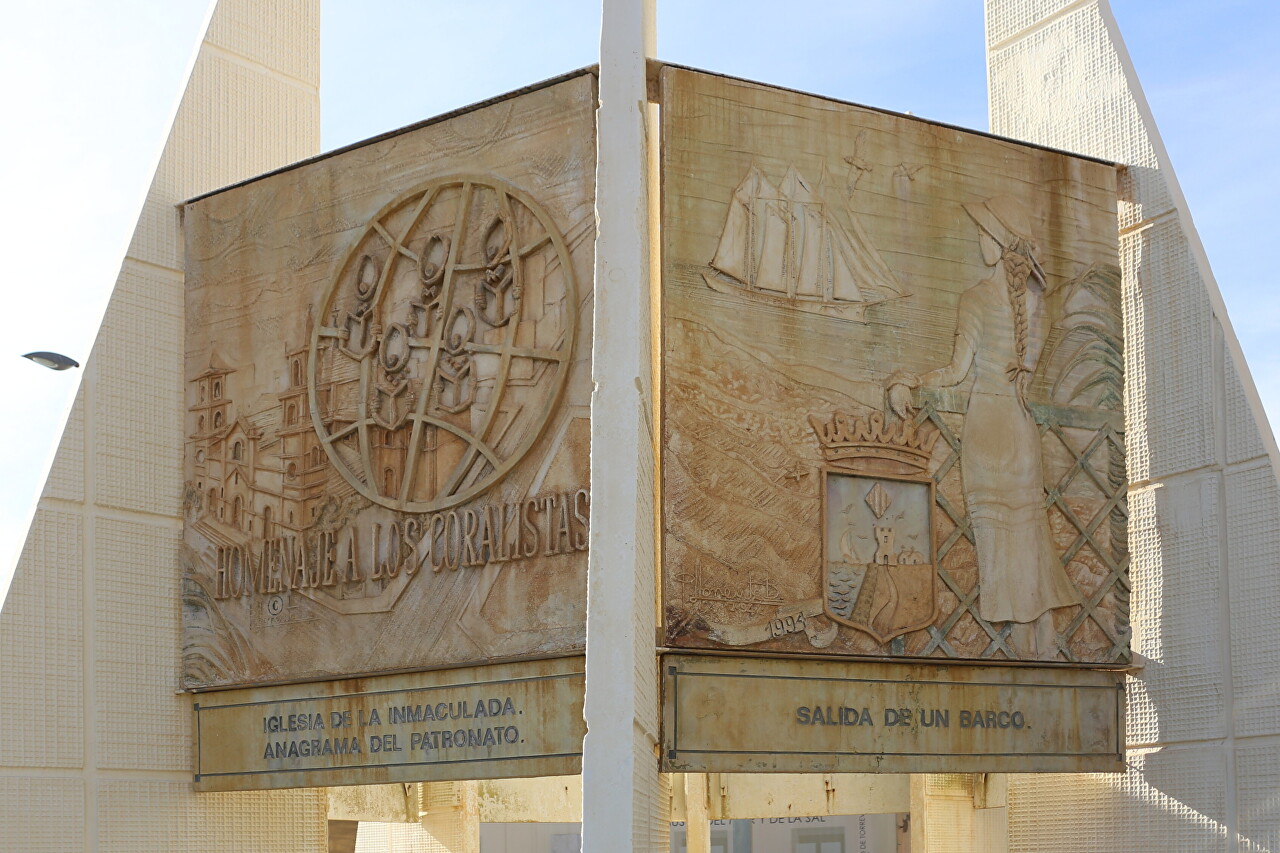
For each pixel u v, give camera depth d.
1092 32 9.41
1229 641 8.32
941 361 8.12
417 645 7.84
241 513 8.66
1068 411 8.51
